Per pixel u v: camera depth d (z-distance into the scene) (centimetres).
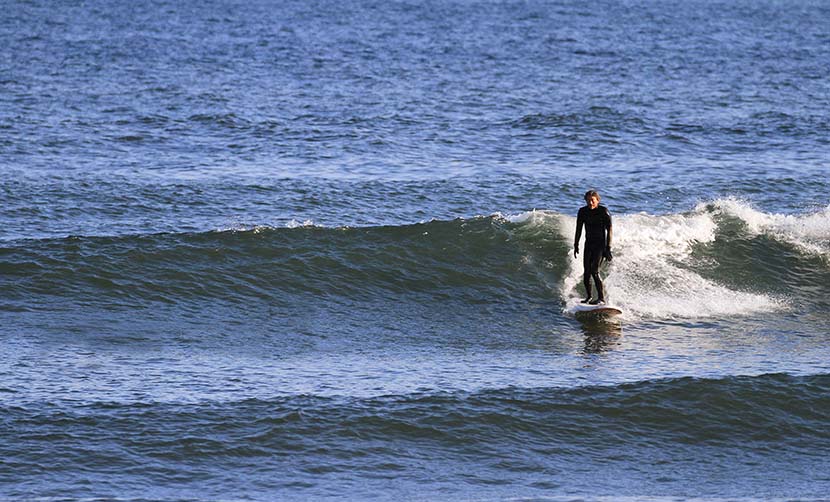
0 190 8594
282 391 4872
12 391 4747
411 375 5150
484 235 7075
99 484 4016
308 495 4006
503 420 4631
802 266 6900
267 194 8806
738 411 4738
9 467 4094
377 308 6250
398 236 7031
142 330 5719
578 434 4556
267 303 6244
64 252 6569
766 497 4059
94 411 4569
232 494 3991
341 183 9212
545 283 6588
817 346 5678
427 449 4397
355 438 4444
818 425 4656
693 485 4172
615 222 7188
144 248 6694
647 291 6469
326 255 6788
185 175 9425
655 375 5153
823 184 9488
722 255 6956
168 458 4231
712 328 5962
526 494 4056
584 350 5584
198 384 4941
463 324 6016
